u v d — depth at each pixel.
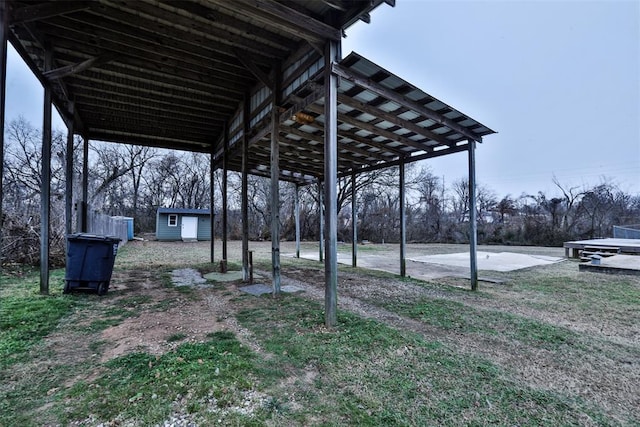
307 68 4.05
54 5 3.38
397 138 5.76
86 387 1.96
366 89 3.91
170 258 9.69
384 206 22.00
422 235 21.41
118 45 4.54
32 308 3.54
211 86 5.77
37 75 4.12
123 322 3.31
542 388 2.07
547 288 5.46
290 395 1.93
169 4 3.60
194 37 4.27
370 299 4.57
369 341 2.83
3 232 6.05
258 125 5.55
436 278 6.69
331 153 3.39
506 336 3.04
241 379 2.08
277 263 4.74
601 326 3.38
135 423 1.62
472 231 5.45
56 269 6.25
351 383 2.10
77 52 4.61
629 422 1.72
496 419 1.72
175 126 7.64
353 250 8.66
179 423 1.63
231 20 3.87
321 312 3.79
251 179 23.02
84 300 4.15
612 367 2.39
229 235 22.17
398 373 2.24
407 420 1.70
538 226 17.94
